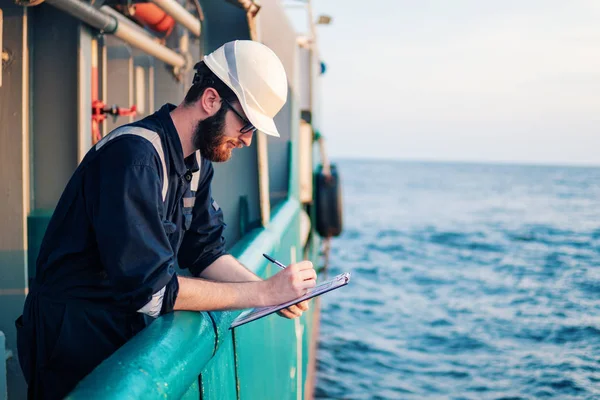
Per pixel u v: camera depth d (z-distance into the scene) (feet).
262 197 11.74
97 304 6.18
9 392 11.05
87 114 12.35
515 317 37.45
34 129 12.12
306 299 6.31
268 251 10.46
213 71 6.15
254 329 8.81
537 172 615.57
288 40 16.08
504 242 84.69
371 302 44.24
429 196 219.61
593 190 284.41
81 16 10.53
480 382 25.79
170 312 5.89
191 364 5.25
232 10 12.30
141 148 5.71
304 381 18.31
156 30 14.19
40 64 12.04
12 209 11.22
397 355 30.55
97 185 5.73
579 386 24.39
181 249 7.54
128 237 5.52
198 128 6.24
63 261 6.09
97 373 4.38
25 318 6.46
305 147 24.53
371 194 229.25
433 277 55.83
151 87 14.73
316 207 28.17
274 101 6.33
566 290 47.21
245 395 8.05
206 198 7.30
